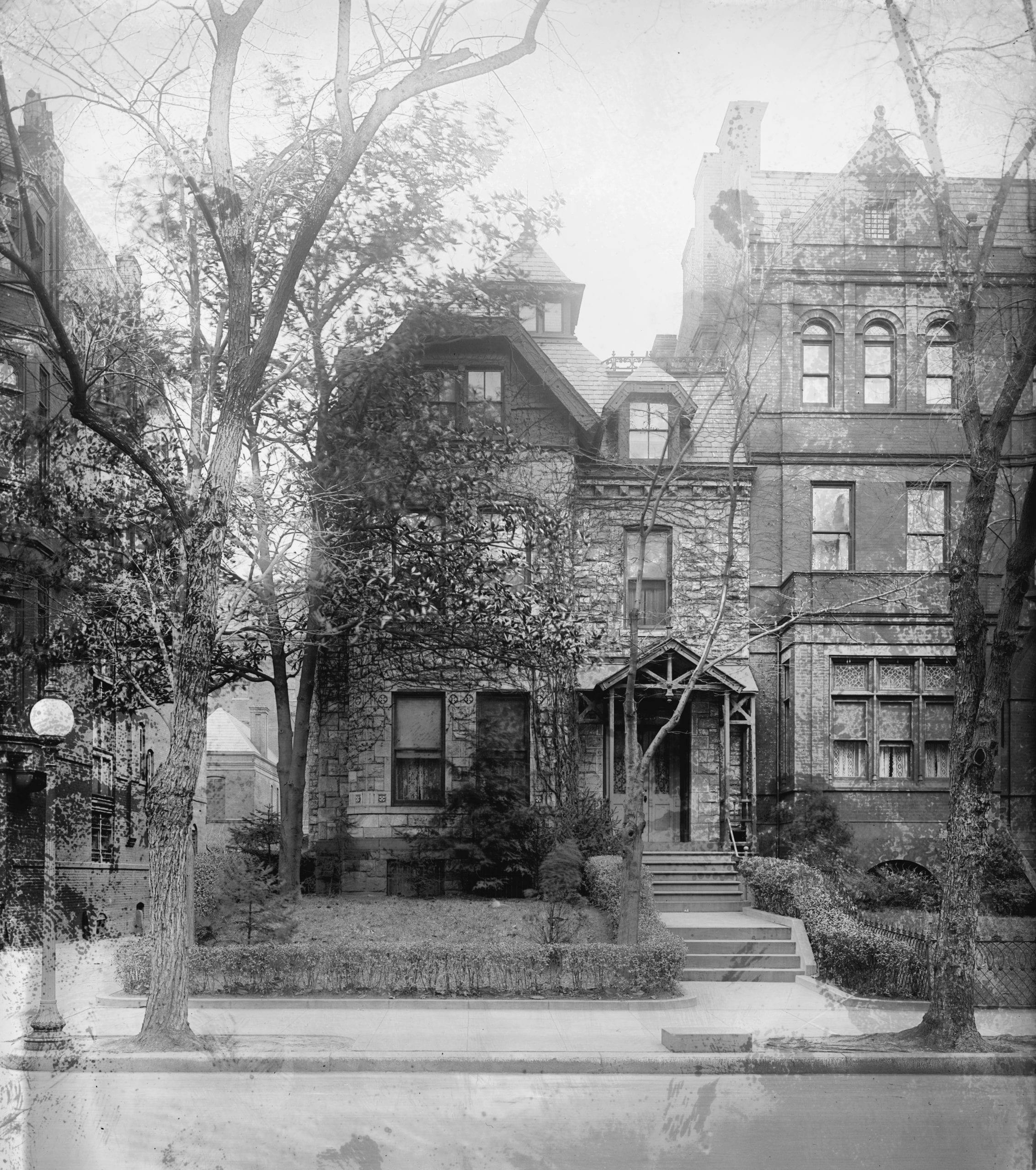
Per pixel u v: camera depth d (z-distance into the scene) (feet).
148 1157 25.17
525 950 46.29
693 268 80.38
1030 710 71.36
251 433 55.77
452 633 66.33
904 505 78.33
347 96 41.14
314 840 74.90
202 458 41.32
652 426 76.23
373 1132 27.22
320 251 57.31
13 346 57.36
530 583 68.28
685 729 76.59
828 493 78.74
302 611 61.77
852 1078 34.24
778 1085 33.24
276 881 60.95
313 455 57.93
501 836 65.82
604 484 74.59
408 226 58.85
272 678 62.54
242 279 39.93
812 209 79.97
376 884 69.00
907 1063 35.12
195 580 38.96
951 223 42.80
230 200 39.88
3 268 56.75
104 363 54.90
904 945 48.49
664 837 75.05
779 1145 26.58
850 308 79.71
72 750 57.93
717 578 74.64
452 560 63.41
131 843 62.13
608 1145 26.32
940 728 73.61
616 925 53.72
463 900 64.03
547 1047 36.11
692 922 58.80
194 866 50.98
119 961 46.65
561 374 70.64
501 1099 30.86
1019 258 70.08
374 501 58.90
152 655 57.52
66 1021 38.86
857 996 47.52
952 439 78.28
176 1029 36.17
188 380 53.93
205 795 79.25
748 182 80.69
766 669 76.89
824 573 74.33
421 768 71.77
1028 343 39.40
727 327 76.64
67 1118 28.40
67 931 54.65
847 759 73.51
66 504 55.88
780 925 57.31
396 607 62.80
